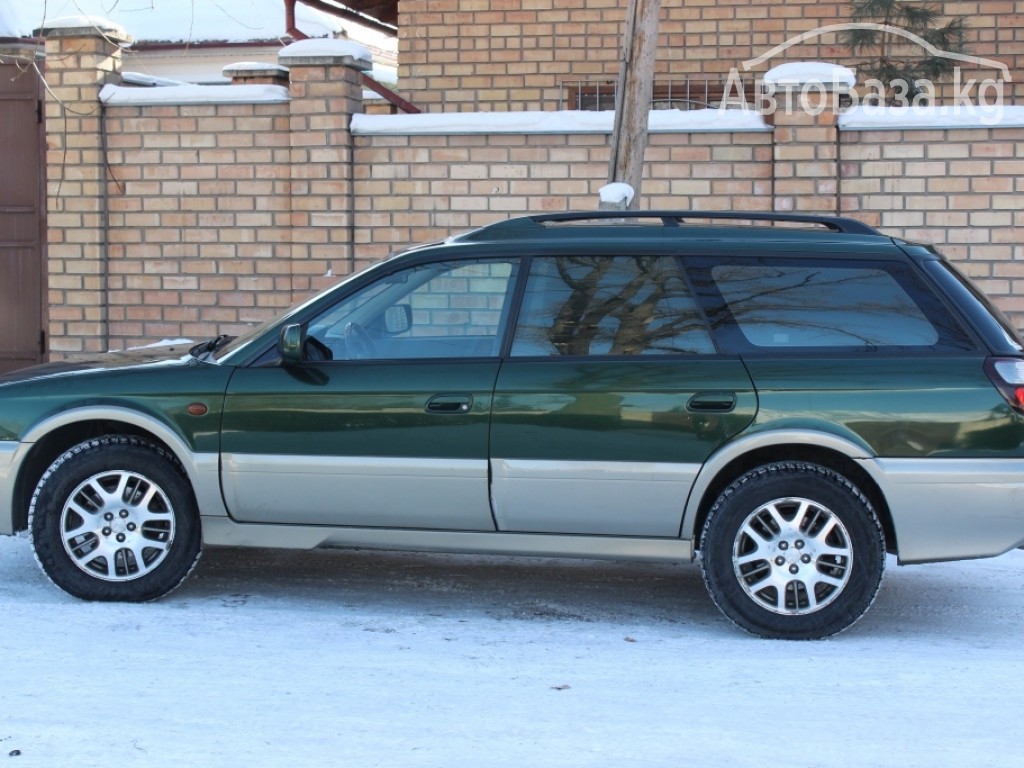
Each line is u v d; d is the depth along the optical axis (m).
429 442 5.87
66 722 4.59
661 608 6.40
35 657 5.32
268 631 5.79
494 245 6.09
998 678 5.28
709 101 13.16
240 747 4.38
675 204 10.22
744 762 4.32
